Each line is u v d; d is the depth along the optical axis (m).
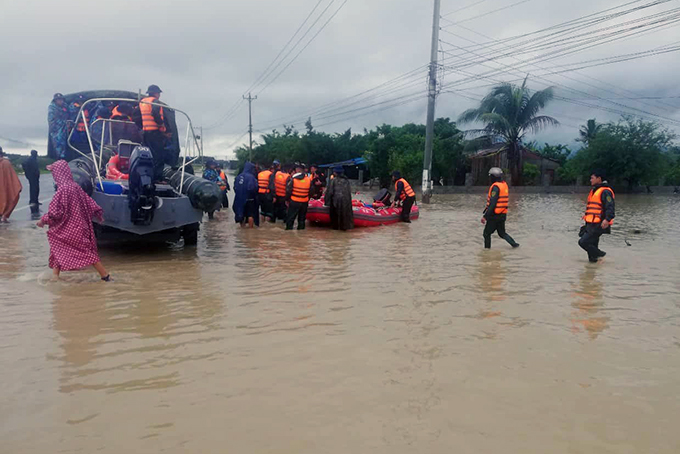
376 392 3.33
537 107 35.34
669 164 35.84
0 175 11.77
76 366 3.71
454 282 6.61
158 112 8.75
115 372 3.61
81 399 3.18
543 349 4.20
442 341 4.34
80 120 10.32
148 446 2.65
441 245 9.89
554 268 7.72
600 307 5.52
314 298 5.70
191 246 9.20
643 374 3.71
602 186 8.15
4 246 8.78
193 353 3.99
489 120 34.84
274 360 3.86
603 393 3.38
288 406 3.12
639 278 7.06
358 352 4.05
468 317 5.06
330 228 12.62
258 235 11.16
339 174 12.12
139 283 6.36
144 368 3.68
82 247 6.31
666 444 2.74
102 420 2.92
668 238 11.66
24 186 26.69
